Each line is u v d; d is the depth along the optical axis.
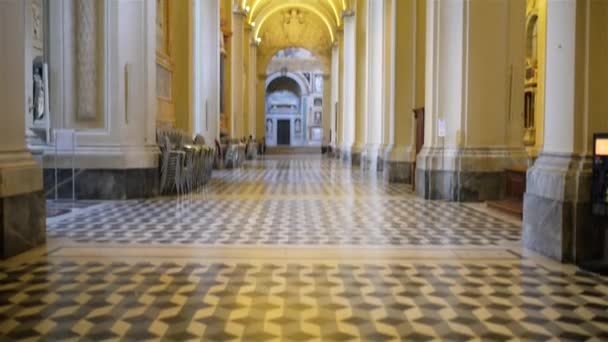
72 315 3.76
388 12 17.28
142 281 4.64
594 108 5.55
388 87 17.97
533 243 6.02
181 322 3.65
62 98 10.04
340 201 10.38
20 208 5.66
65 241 6.30
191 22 15.10
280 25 42.62
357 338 3.39
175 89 14.74
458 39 10.48
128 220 7.82
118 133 10.04
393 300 4.18
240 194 11.49
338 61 33.62
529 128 16.95
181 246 6.08
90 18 10.01
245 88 33.41
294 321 3.69
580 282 4.74
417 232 7.09
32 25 9.75
